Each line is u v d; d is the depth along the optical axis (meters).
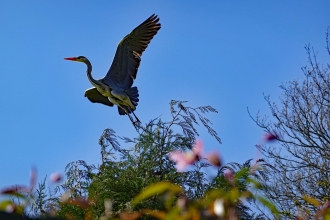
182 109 14.12
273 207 4.54
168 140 13.44
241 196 4.54
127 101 19.06
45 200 9.51
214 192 4.46
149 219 10.66
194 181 11.95
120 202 11.77
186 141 13.45
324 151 20.27
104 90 19.16
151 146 13.30
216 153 4.47
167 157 13.18
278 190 18.62
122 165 13.24
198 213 4.38
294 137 21.00
